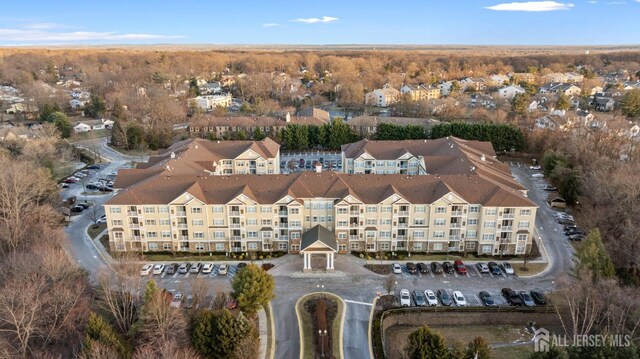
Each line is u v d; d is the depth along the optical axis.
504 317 77.56
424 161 118.38
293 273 89.88
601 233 95.81
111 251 96.50
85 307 71.12
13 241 90.38
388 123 174.12
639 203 94.06
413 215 95.50
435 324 77.38
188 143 139.25
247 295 73.00
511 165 154.12
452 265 92.06
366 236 96.75
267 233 96.69
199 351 65.88
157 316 65.88
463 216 95.00
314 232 93.38
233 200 94.12
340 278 88.19
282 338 72.25
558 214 114.75
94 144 182.62
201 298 76.19
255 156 134.38
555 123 169.88
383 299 81.44
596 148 133.50
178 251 97.50
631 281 80.81
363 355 68.69
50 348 67.00
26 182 101.69
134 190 96.56
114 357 59.50
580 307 72.31
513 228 94.50
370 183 98.50
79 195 130.12
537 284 86.19
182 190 96.88
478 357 60.84
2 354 61.41
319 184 98.25
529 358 63.09
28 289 67.19
